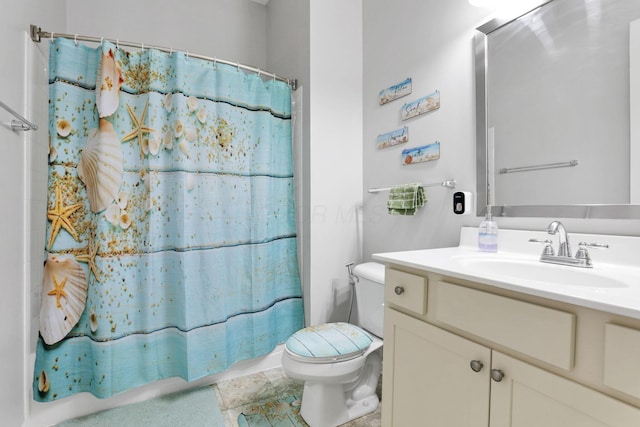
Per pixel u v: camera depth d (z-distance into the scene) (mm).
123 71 1448
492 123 1261
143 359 1480
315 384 1351
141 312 1477
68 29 1807
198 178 1567
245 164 1724
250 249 1737
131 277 1462
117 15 1930
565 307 635
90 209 1396
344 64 1925
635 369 529
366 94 1950
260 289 1755
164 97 1518
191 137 1542
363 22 1976
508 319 720
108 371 1381
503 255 1144
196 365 1531
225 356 1616
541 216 1107
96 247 1374
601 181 967
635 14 904
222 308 1612
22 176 1280
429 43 1529
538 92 1121
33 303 1363
